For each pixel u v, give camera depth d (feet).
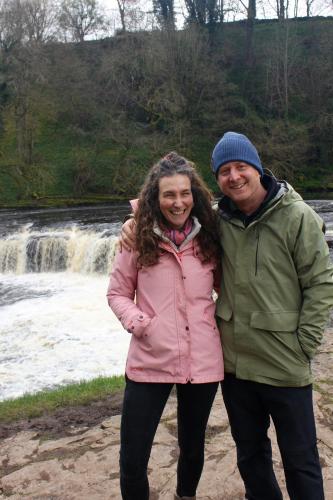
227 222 8.95
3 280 54.65
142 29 125.29
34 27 116.26
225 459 12.12
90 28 137.90
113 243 54.19
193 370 8.65
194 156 110.52
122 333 34.78
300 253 8.21
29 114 112.88
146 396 8.71
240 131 110.32
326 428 13.51
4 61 111.75
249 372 8.65
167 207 8.59
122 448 8.77
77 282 51.88
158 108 112.88
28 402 18.60
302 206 8.32
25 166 109.81
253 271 8.51
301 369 8.39
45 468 12.46
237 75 128.98
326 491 10.63
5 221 76.59
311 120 114.21
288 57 124.26
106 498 11.03
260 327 8.43
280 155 104.27
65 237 58.85
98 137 115.75
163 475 11.63
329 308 8.14
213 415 14.48
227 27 144.25
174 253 8.74
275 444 12.57
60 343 33.22
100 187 110.11
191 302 8.80
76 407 17.21
